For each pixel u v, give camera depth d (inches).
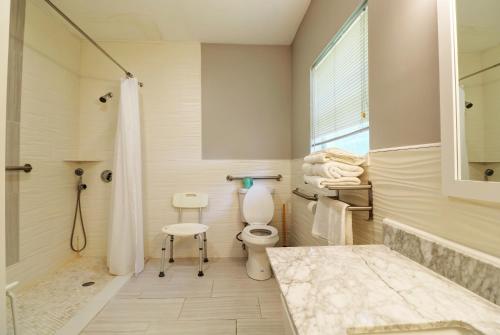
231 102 106.0
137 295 72.6
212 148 105.4
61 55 90.2
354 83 56.0
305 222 86.7
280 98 106.8
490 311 22.4
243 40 103.3
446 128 29.4
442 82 29.9
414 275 29.6
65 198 93.6
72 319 60.3
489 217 25.0
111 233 86.4
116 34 97.3
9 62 67.1
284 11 84.3
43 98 82.1
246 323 60.1
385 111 42.1
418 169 34.6
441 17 30.1
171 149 104.2
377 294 25.1
